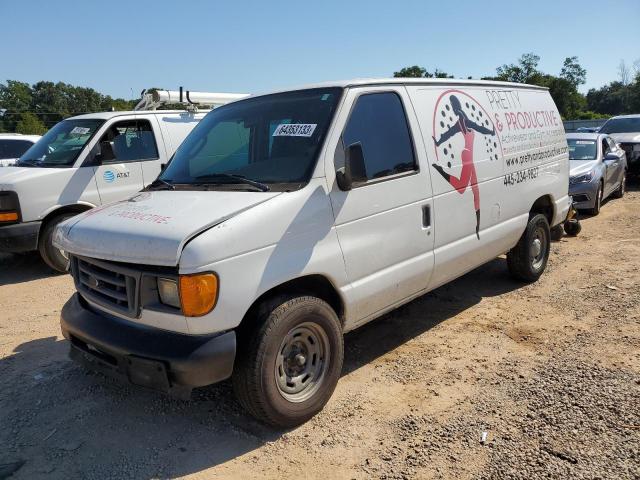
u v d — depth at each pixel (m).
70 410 3.86
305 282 3.71
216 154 4.22
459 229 4.82
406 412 3.74
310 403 3.61
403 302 4.50
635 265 6.97
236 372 3.34
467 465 3.14
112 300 3.46
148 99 9.41
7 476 3.15
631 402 3.67
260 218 3.27
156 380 3.14
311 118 3.91
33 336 5.24
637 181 15.81
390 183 4.09
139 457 3.31
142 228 3.22
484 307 5.73
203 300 3.02
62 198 7.32
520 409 3.68
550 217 6.62
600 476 2.96
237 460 3.28
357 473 3.13
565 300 5.80
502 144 5.43
